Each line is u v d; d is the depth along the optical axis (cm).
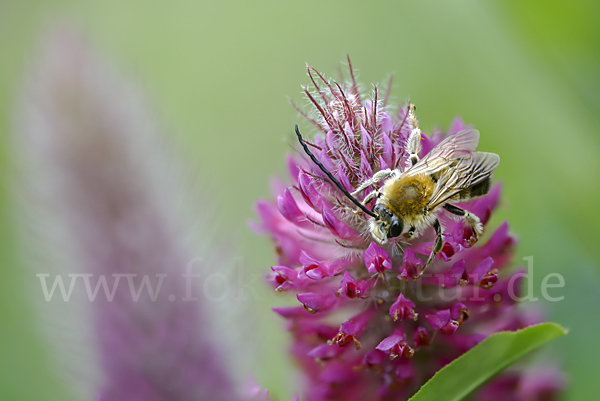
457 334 22
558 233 23
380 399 22
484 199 22
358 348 22
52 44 22
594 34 23
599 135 23
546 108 23
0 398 23
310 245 22
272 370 23
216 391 22
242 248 23
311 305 22
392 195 22
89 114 22
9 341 23
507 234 22
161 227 22
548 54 23
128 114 22
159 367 22
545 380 22
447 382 21
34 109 22
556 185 23
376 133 22
